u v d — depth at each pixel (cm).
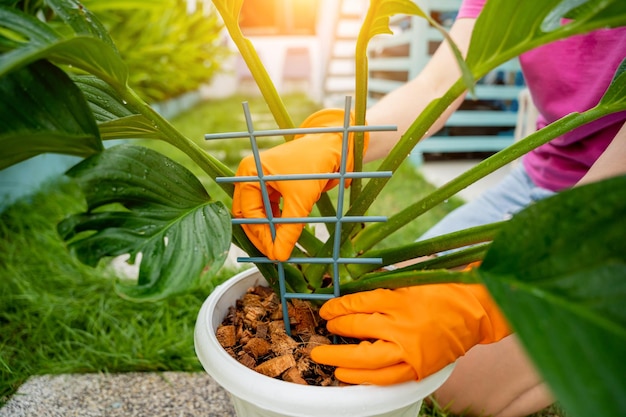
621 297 32
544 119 123
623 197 35
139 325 117
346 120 52
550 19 42
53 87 46
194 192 60
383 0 48
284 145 62
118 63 49
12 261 140
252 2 955
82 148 51
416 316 55
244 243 64
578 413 27
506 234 38
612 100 57
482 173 60
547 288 35
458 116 300
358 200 63
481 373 90
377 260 58
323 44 748
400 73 385
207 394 98
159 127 59
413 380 56
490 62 48
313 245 69
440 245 62
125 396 97
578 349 30
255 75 64
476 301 57
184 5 366
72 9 50
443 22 318
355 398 54
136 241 53
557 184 114
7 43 43
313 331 69
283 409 54
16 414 90
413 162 302
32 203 190
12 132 42
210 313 68
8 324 115
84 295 126
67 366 103
